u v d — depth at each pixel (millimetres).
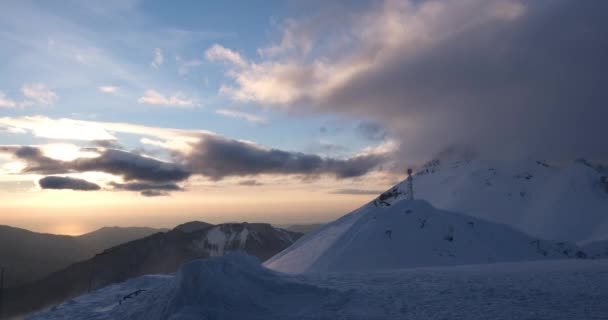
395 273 34750
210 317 20625
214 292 22359
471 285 27672
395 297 24406
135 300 26125
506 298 23906
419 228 59656
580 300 23141
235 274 24656
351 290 24984
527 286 26969
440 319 20375
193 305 21516
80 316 25234
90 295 31391
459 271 35781
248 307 22031
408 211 63469
